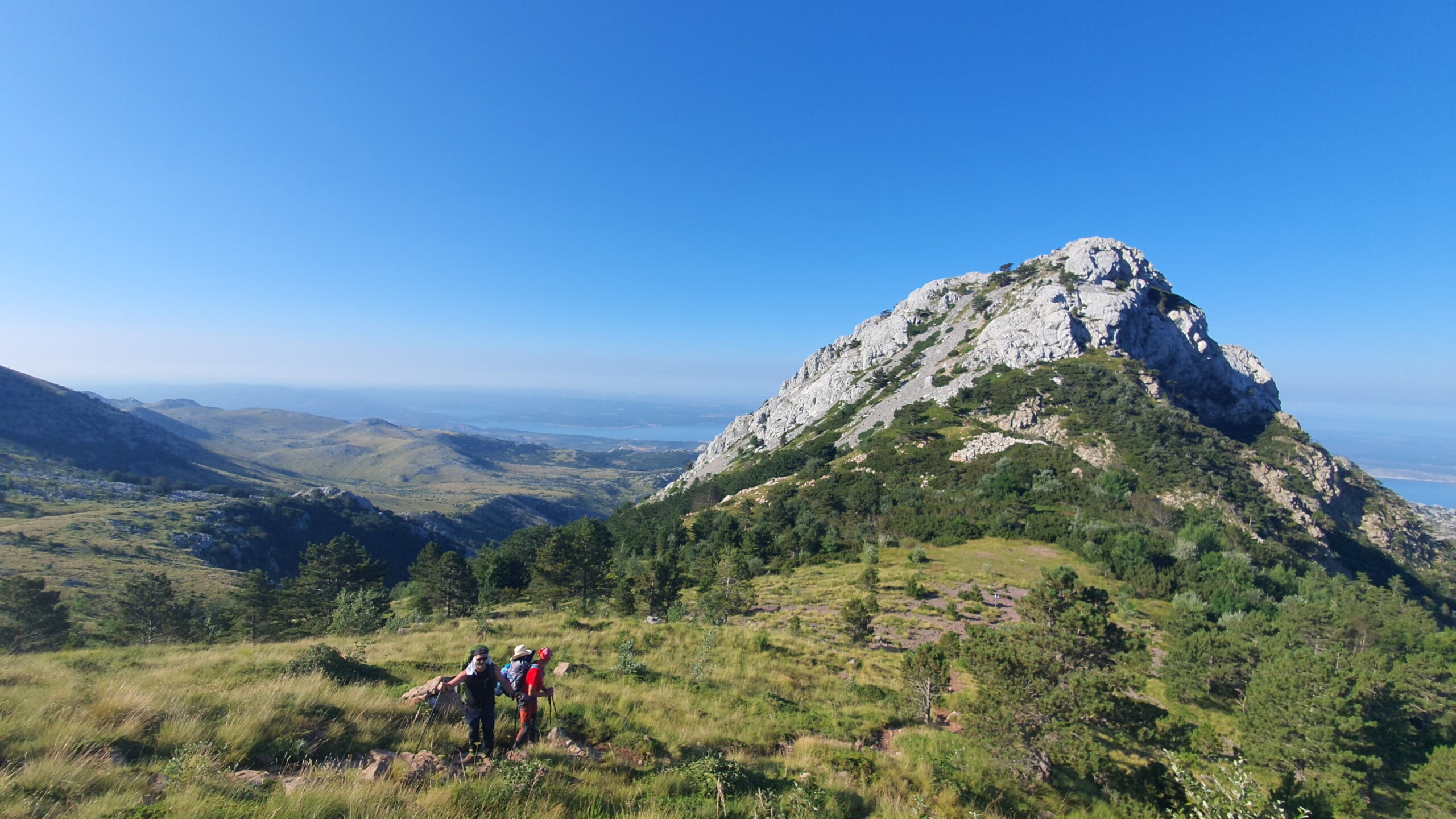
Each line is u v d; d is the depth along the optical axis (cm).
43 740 861
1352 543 9031
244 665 1581
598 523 6638
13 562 10225
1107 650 1734
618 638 2623
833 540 7306
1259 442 12375
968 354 14575
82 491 18462
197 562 13488
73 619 7450
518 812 875
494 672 1106
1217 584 5406
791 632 3722
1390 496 12319
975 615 4400
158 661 1661
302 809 769
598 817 942
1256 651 2984
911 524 7525
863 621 3641
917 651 2256
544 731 1270
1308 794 1620
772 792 1134
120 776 811
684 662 2366
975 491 8338
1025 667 1683
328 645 1845
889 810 1189
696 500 13112
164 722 994
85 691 1097
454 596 5394
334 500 19562
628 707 1609
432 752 1080
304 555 5884
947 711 2234
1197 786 1258
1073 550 6538
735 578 5206
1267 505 8406
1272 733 2323
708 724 1595
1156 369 12594
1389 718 2616
